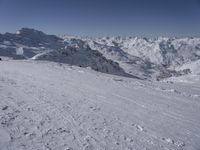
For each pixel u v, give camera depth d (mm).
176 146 7727
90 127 8508
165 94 19078
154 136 8398
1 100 10508
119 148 7043
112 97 14609
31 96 12078
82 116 9688
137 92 18078
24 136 7004
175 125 10070
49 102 11250
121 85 21078
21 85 14938
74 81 19719
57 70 27594
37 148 6379
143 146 7402
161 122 10297
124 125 9250
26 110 9492
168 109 13109
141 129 8984
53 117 9070
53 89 14805
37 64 33844
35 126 7895
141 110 12094
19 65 30172
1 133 6934
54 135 7383
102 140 7477
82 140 7293
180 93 21422
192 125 10383
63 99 12281
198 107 15023
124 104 13023
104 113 10602
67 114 9664
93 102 12531
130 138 7938
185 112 12898
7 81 15930
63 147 6652
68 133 7703
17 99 11078
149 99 15547
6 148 6129
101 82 21422
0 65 28359
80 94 14273
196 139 8594
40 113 9344
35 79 18312
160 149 7336
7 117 8305
